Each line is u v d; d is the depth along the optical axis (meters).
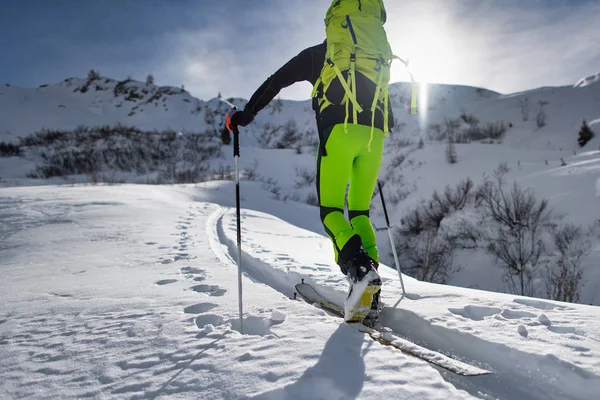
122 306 2.44
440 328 1.92
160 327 2.01
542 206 14.98
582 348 1.61
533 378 1.53
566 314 2.05
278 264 3.93
